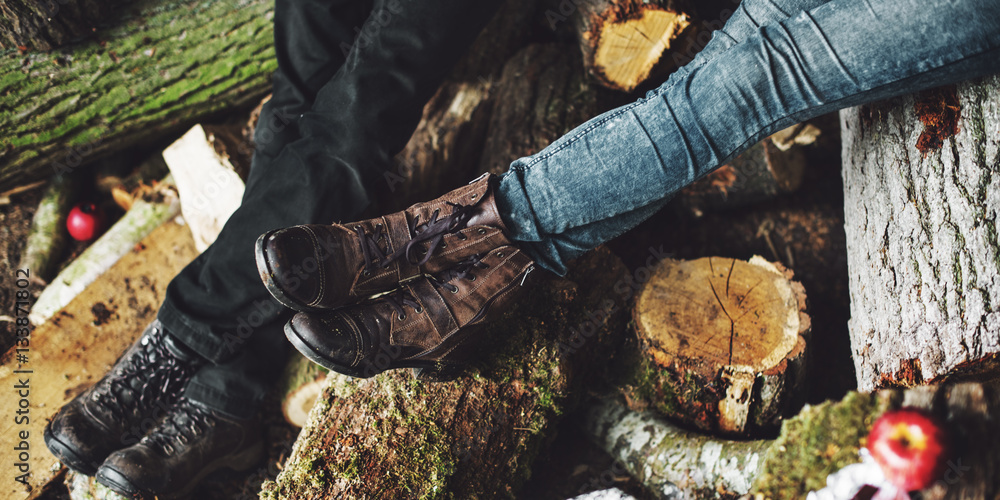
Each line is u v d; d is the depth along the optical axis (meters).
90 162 2.71
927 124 1.48
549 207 1.51
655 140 1.44
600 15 2.06
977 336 1.30
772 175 2.34
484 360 1.76
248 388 1.95
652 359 1.88
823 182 2.57
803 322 1.85
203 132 2.43
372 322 1.53
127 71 2.43
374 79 1.79
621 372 2.00
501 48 2.61
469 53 2.54
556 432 2.00
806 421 1.29
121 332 2.33
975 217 1.35
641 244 2.50
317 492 1.54
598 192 1.49
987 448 1.11
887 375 1.53
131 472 1.76
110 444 1.90
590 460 2.08
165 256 2.48
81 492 1.96
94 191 2.88
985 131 1.37
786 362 1.77
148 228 2.60
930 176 1.47
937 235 1.42
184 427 1.89
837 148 2.56
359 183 1.84
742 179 2.38
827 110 1.43
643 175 1.47
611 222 1.59
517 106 2.37
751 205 2.55
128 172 2.81
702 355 1.81
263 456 2.19
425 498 1.56
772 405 1.83
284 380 2.16
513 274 1.58
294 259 1.40
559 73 2.44
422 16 1.75
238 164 2.41
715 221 2.55
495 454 1.71
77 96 2.41
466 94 2.49
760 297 1.92
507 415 1.73
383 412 1.66
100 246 2.58
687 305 1.92
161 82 2.49
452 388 1.71
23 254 2.66
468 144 2.47
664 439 1.91
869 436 1.18
